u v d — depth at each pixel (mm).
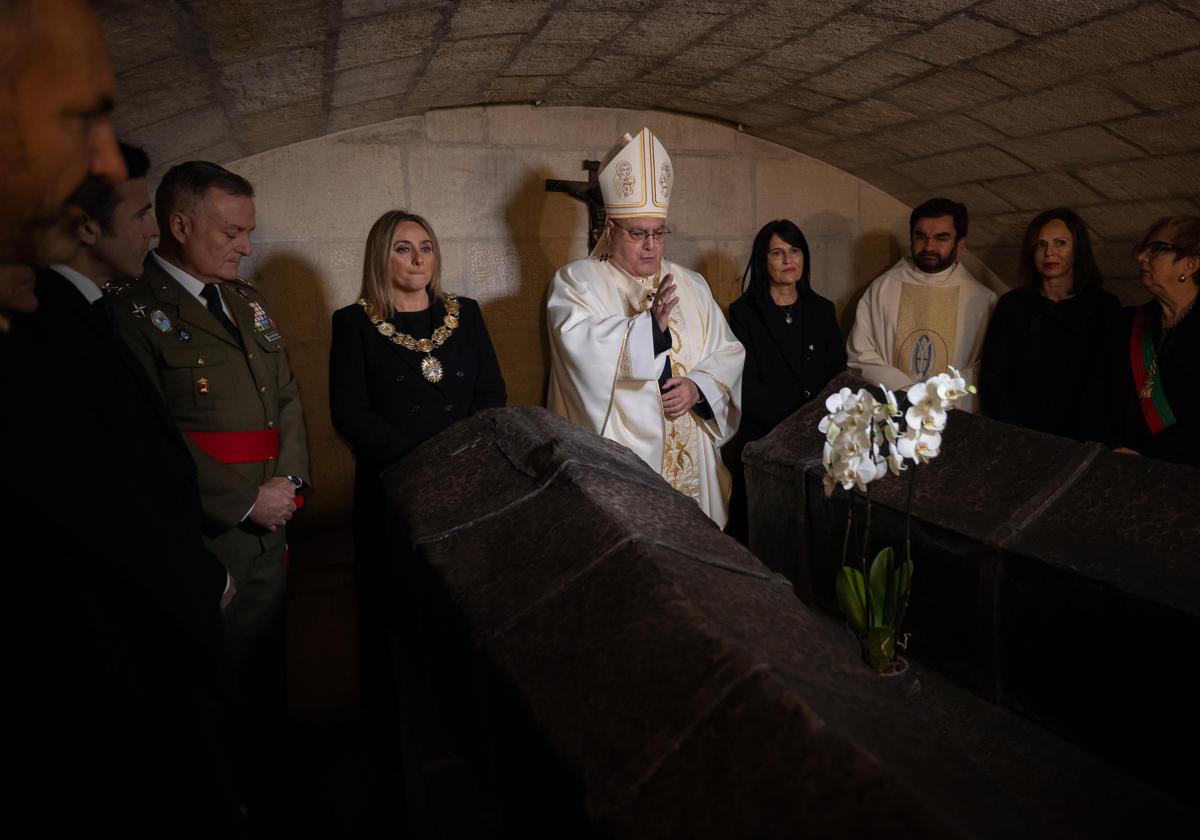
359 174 3051
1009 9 2094
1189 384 2320
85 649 763
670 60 2670
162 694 856
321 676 2545
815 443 2111
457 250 3225
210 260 1992
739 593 971
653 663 812
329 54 2080
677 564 991
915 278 3195
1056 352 2752
